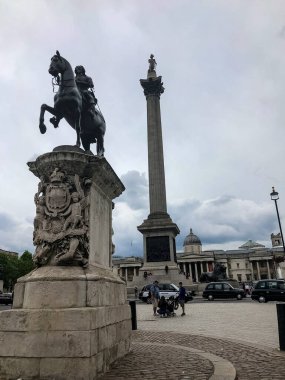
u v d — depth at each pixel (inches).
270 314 834.8
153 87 2370.8
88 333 252.4
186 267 5113.2
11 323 262.1
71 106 360.5
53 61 362.6
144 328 639.8
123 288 365.7
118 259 5049.2
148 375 263.3
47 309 265.3
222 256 5620.1
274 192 1370.6
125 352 341.7
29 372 249.4
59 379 245.1
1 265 3390.7
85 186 324.5
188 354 350.6
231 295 1521.9
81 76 417.4
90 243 321.4
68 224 304.2
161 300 893.2
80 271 291.9
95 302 279.7
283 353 363.6
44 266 299.9
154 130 2268.7
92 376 249.4
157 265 1936.5
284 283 1300.4
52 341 252.7
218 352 371.9
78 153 317.4
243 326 629.9
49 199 311.7
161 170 2180.1
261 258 5467.5
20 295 283.3
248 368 295.0
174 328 632.4
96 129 416.5
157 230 1993.1
